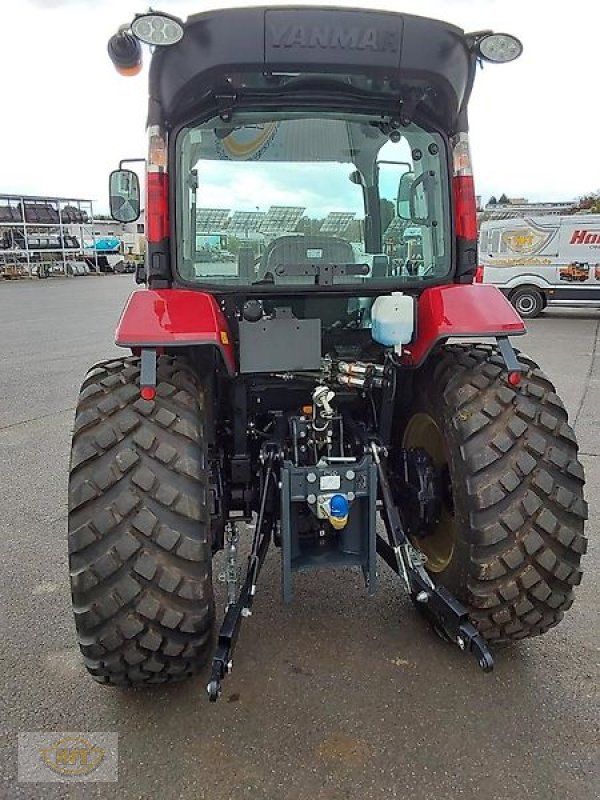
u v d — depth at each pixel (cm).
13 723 248
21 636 304
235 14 239
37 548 393
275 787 217
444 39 253
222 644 238
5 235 3203
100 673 242
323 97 274
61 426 655
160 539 228
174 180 273
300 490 260
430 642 294
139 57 269
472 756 229
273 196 285
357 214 294
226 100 266
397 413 321
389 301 263
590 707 252
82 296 2211
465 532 254
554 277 1509
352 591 336
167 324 240
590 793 214
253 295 281
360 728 242
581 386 802
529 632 266
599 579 346
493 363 271
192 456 236
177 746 236
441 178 290
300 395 311
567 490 252
